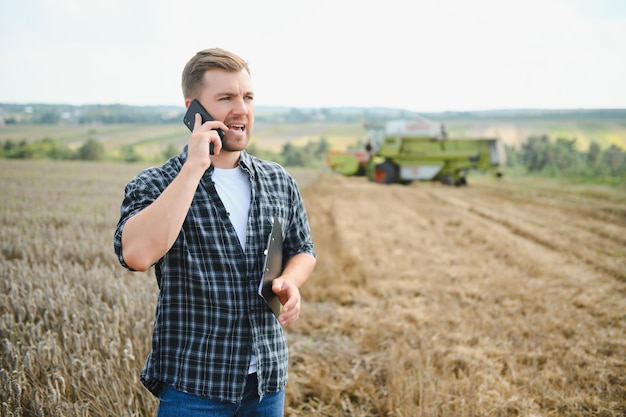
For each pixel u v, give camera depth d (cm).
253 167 218
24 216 1249
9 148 6800
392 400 418
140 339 423
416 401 426
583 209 1877
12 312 476
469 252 1090
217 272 201
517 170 4634
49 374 332
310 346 553
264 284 199
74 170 3753
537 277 877
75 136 8981
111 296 533
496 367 495
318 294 741
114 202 1661
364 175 3366
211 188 204
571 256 1048
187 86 207
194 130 197
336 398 436
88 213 1348
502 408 403
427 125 3108
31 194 1872
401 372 454
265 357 207
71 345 399
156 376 203
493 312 677
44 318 445
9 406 309
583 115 10650
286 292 209
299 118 12988
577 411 413
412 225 1477
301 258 233
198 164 188
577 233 1336
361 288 790
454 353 516
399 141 3069
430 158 3041
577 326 616
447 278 862
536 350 539
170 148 7569
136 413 324
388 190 2719
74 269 636
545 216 1680
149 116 10812
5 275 589
